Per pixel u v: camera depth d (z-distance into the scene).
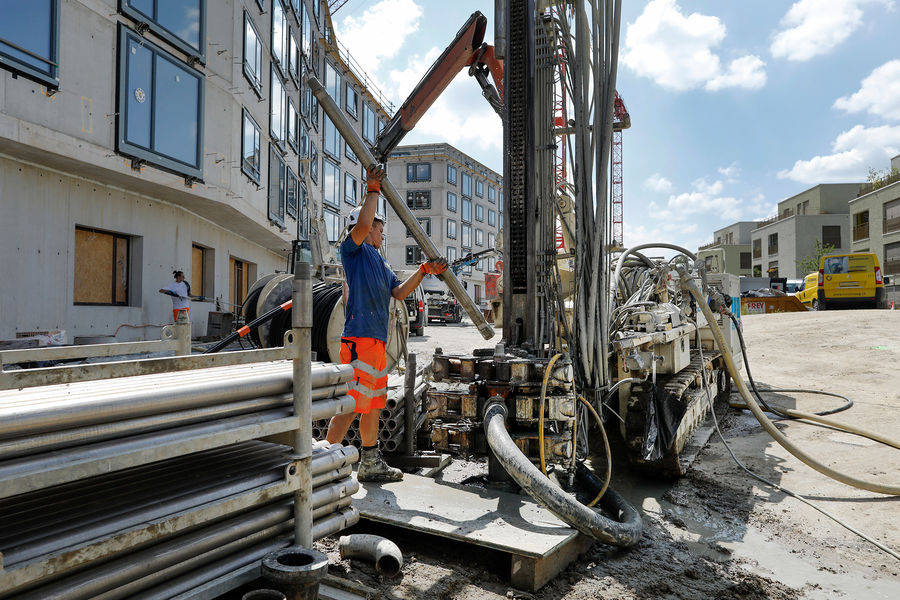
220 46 14.73
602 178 4.26
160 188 13.07
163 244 14.39
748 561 3.22
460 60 4.12
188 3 13.25
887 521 3.86
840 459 5.16
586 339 4.24
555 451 3.64
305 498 2.25
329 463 2.51
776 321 16.39
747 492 4.42
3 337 10.15
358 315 3.41
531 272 4.36
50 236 11.11
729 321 7.77
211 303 17.31
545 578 2.76
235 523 2.06
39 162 10.76
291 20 23.27
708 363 6.45
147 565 1.78
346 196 34.28
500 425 3.41
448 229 61.06
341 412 2.51
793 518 3.90
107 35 11.27
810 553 3.35
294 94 23.91
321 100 3.16
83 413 1.62
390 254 60.28
